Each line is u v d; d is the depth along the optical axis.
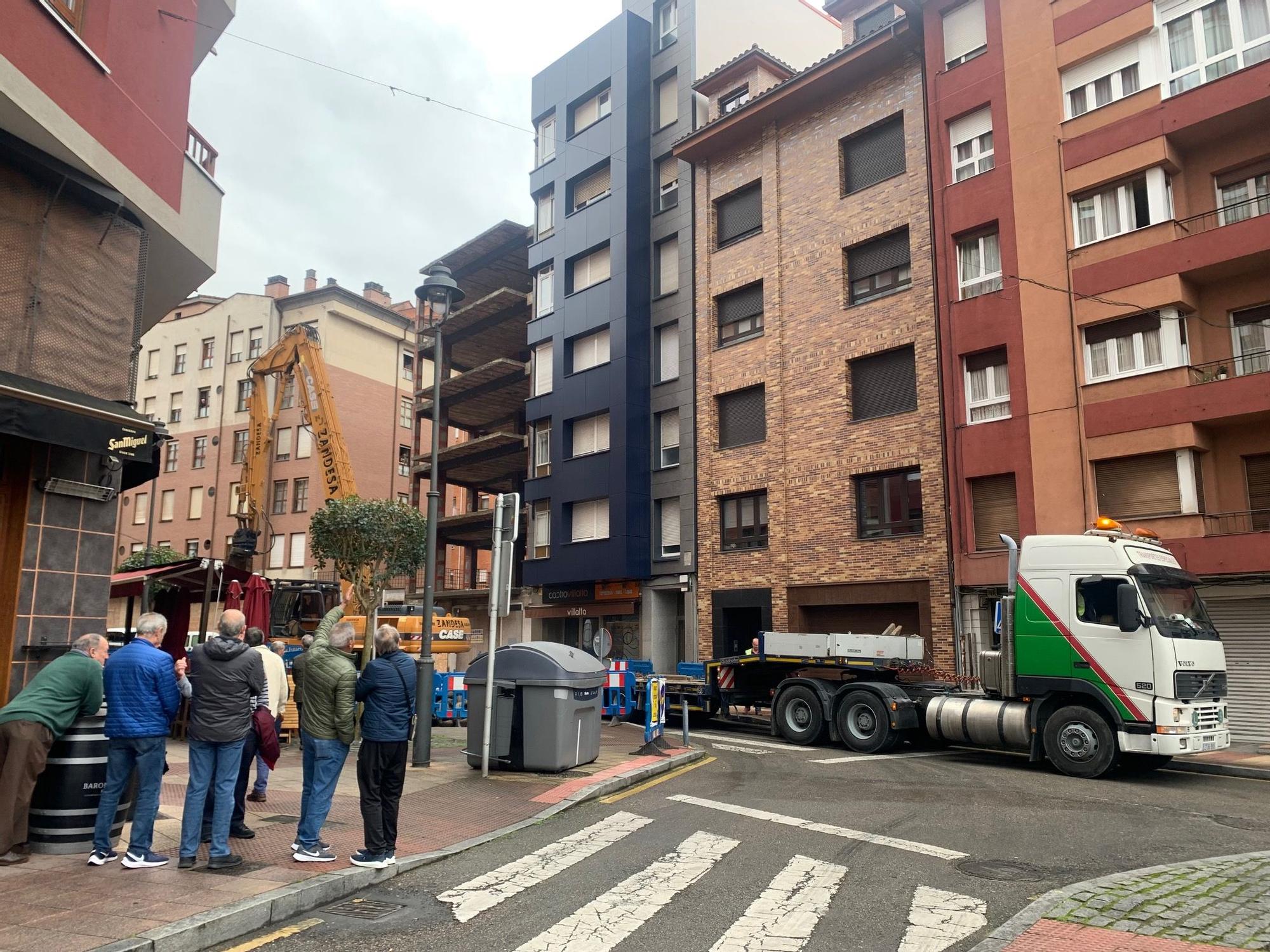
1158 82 17.56
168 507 49.44
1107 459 17.38
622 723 18.53
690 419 26.75
